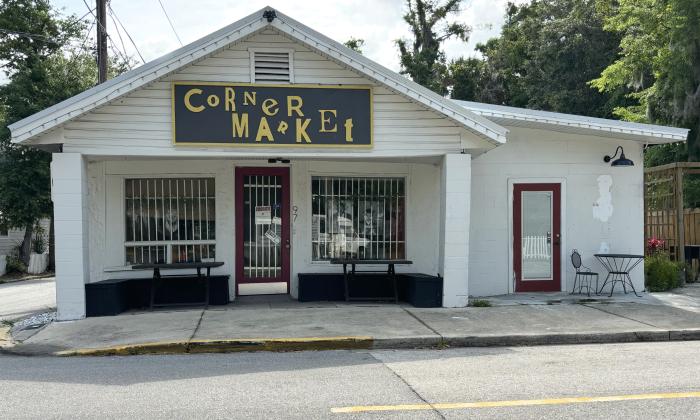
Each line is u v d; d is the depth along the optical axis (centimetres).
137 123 1006
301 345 841
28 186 2320
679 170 1448
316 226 1218
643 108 2161
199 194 1185
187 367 736
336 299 1193
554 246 1253
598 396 587
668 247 1561
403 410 546
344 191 1222
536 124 1191
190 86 1013
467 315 1016
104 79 1617
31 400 589
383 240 1229
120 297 1060
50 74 2452
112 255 1152
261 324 946
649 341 894
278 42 1035
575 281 1251
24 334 928
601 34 2795
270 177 1218
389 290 1191
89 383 657
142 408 557
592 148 1255
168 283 1138
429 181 1216
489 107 1170
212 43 993
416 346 853
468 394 598
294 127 1040
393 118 1062
